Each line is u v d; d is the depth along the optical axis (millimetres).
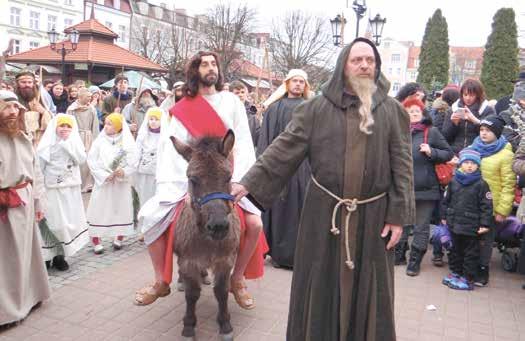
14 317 3953
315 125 2861
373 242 2873
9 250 3955
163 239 3879
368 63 2748
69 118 5355
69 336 3883
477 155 5191
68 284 4926
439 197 5594
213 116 3939
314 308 2914
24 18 43312
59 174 5211
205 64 4012
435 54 36094
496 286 5363
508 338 4109
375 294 2875
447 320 4426
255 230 3953
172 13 56156
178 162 3881
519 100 5559
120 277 5160
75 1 47375
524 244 5223
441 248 5922
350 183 2795
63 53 21594
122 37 52094
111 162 5902
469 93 6418
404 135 2908
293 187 5488
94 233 5902
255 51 49688
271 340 3916
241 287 4219
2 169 3850
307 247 2947
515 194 5625
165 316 4285
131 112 9172
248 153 4188
